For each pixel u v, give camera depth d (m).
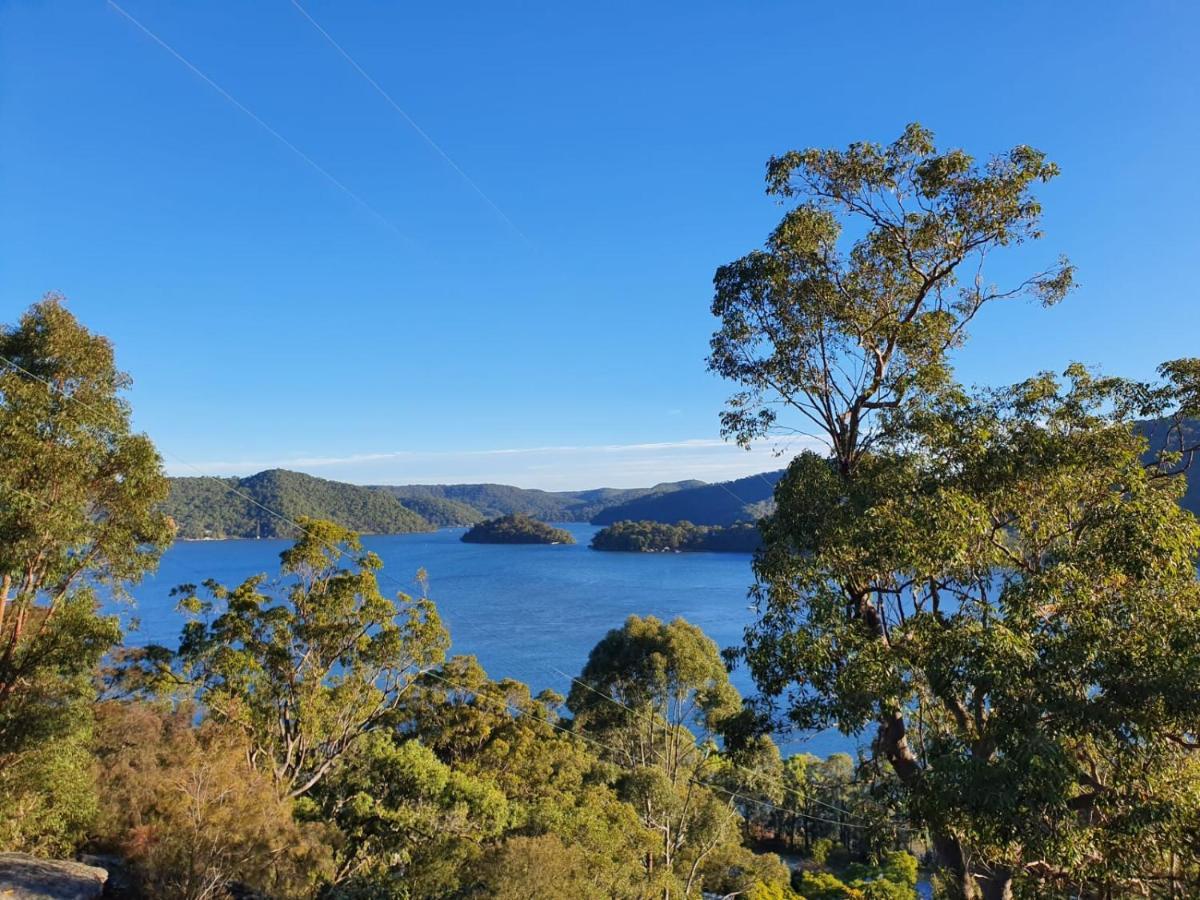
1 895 14.62
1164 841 8.58
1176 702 8.01
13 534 14.43
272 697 26.73
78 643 17.03
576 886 17.30
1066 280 13.48
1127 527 9.43
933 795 9.21
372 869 22.27
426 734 34.72
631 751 38.56
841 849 46.06
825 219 13.32
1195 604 9.05
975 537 10.40
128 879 17.83
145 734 21.30
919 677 10.68
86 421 15.80
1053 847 8.06
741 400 14.91
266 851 18.59
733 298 14.17
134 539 17.22
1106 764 9.68
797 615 11.63
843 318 13.32
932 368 12.55
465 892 19.11
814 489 12.14
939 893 13.07
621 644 39.12
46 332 15.70
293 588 27.81
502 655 70.69
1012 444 11.52
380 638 27.56
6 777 16.56
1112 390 11.68
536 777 31.39
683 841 26.09
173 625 76.94
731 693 36.22
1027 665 8.84
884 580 11.54
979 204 12.64
